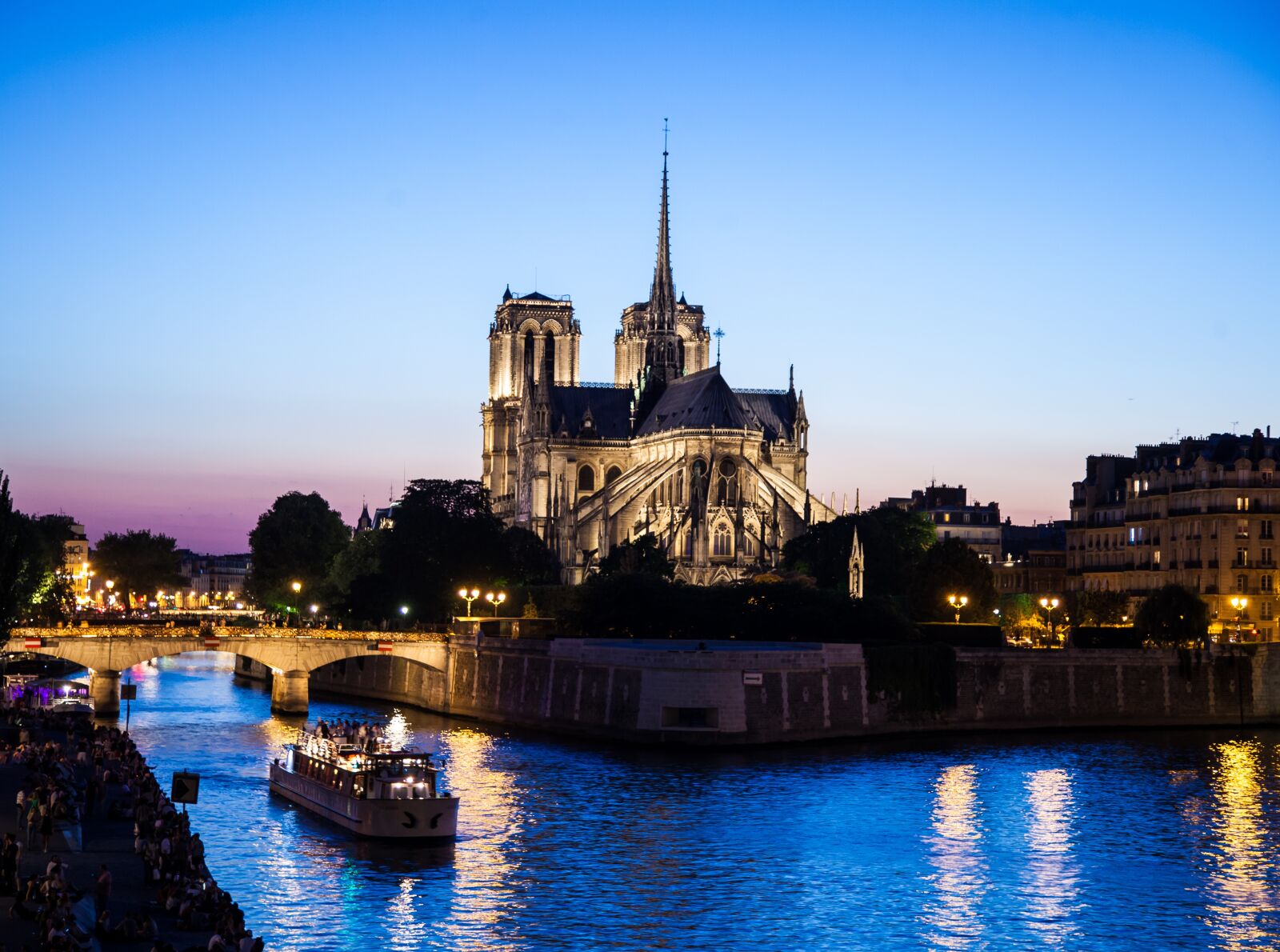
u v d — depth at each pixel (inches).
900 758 6904.5
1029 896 4466.0
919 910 4298.7
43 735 5944.9
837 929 4116.6
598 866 4704.7
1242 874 4744.1
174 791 4210.1
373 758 5073.8
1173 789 6146.7
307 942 3885.3
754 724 7199.8
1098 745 7534.5
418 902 4259.4
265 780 6072.8
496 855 4815.5
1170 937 4104.3
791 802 5728.3
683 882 4534.9
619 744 7263.8
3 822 4156.0
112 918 3329.2
